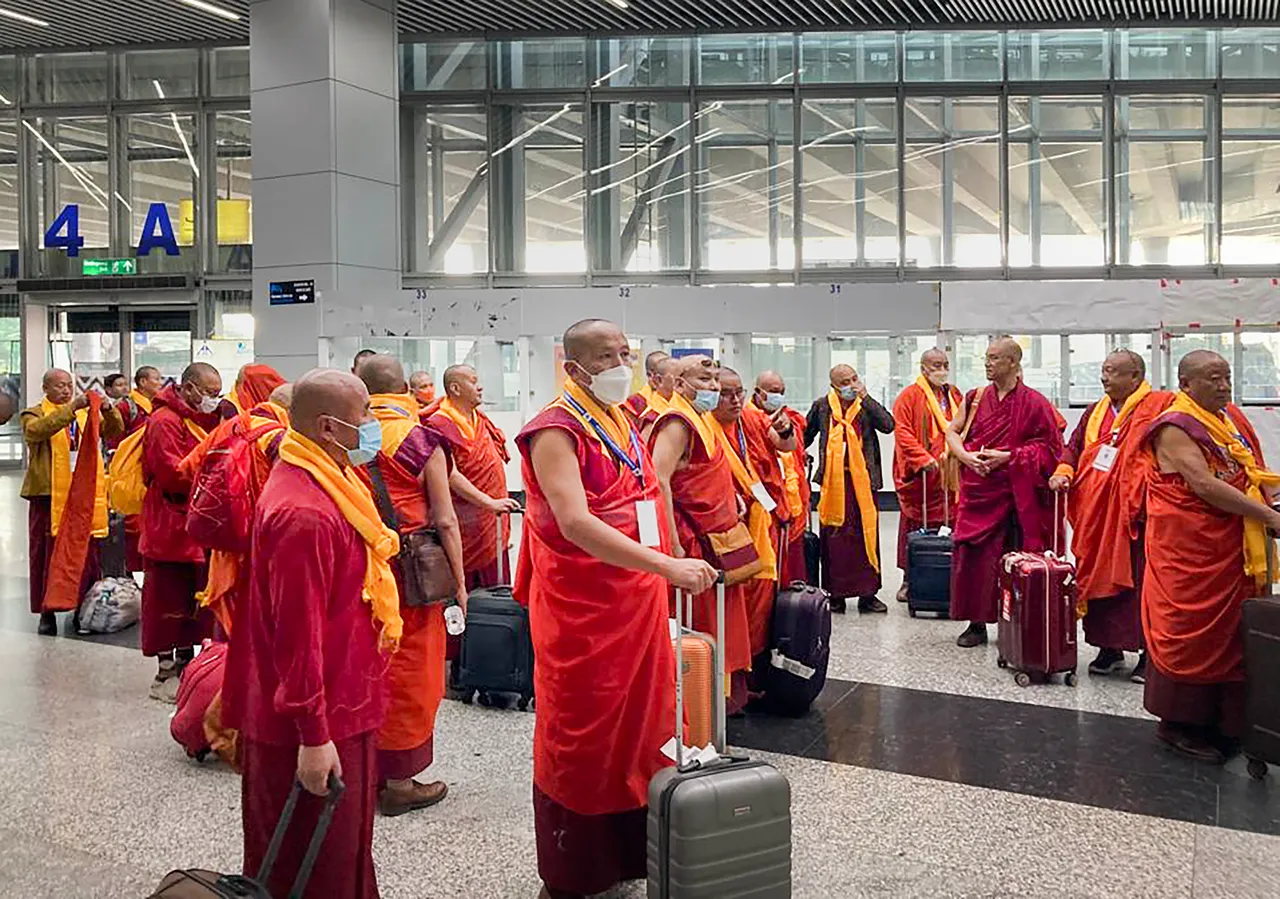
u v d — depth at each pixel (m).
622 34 14.28
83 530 6.43
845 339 12.56
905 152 14.34
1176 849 3.32
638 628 2.74
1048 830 3.47
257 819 2.41
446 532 3.67
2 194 15.55
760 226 14.53
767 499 4.58
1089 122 14.23
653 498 2.85
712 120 14.52
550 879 2.83
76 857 3.34
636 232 14.65
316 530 2.26
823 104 14.41
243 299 15.04
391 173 12.08
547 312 11.20
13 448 15.92
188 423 5.11
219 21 13.70
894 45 14.29
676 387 4.01
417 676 3.63
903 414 7.19
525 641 4.73
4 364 15.62
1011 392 5.82
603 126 14.63
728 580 3.99
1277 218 14.12
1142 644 5.28
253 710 2.40
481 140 14.70
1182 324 9.53
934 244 14.38
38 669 5.66
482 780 3.94
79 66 15.30
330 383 2.37
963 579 5.93
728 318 11.10
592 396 2.79
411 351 11.70
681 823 2.45
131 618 6.64
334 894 2.37
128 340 15.36
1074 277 14.22
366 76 11.74
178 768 4.14
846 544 6.89
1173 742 4.25
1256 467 4.11
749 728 4.57
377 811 3.65
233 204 15.08
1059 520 5.62
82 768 4.14
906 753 4.24
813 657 4.64
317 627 2.26
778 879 2.55
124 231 15.39
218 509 3.62
